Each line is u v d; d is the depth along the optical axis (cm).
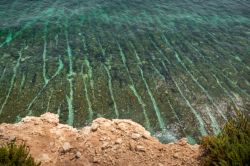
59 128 782
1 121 1349
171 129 1359
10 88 1561
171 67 1852
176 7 2958
